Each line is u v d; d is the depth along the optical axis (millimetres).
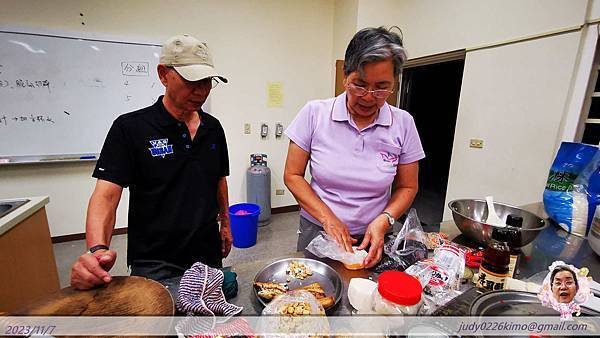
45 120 2375
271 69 3162
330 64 3455
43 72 2303
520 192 1979
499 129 2076
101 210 878
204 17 2764
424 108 3145
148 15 2561
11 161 2318
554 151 1787
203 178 1106
